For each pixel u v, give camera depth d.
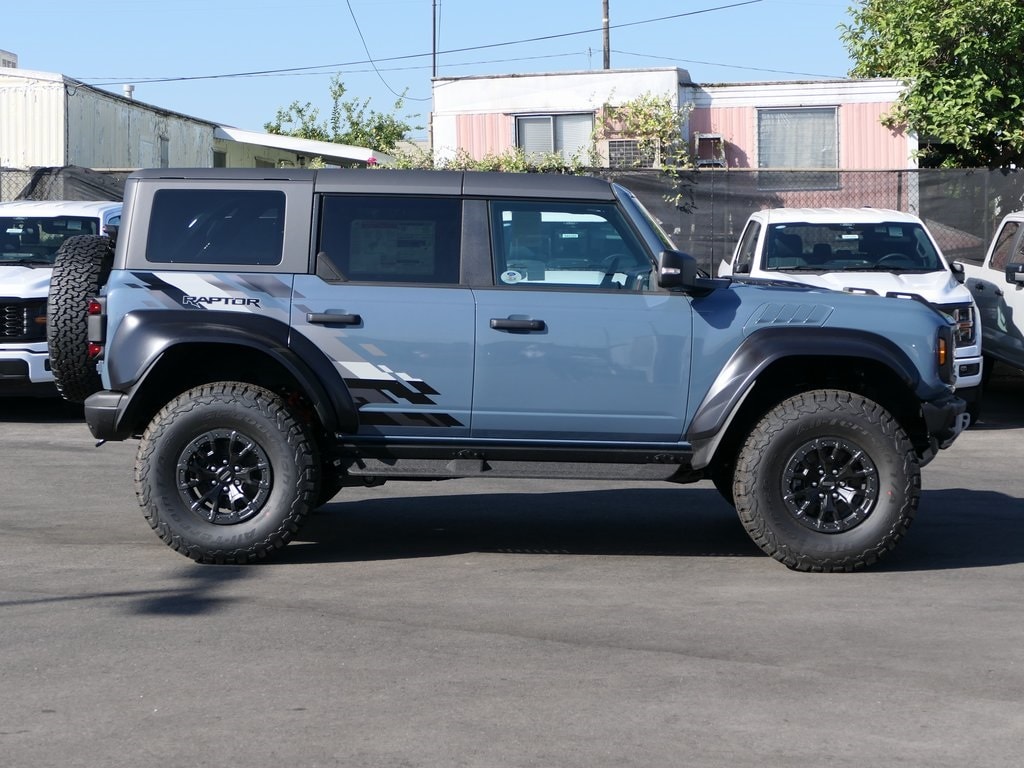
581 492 9.38
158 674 5.12
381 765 4.20
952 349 7.20
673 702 4.81
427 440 7.06
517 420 7.05
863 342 6.94
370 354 6.99
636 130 20.67
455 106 21.66
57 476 9.73
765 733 4.50
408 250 7.10
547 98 21.25
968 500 9.09
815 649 5.50
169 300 7.00
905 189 17.80
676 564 7.16
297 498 6.92
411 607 6.16
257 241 7.10
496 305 7.00
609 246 7.12
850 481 6.93
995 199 17.72
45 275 12.55
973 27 20.16
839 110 20.69
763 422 6.91
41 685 4.98
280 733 4.48
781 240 13.16
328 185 7.12
